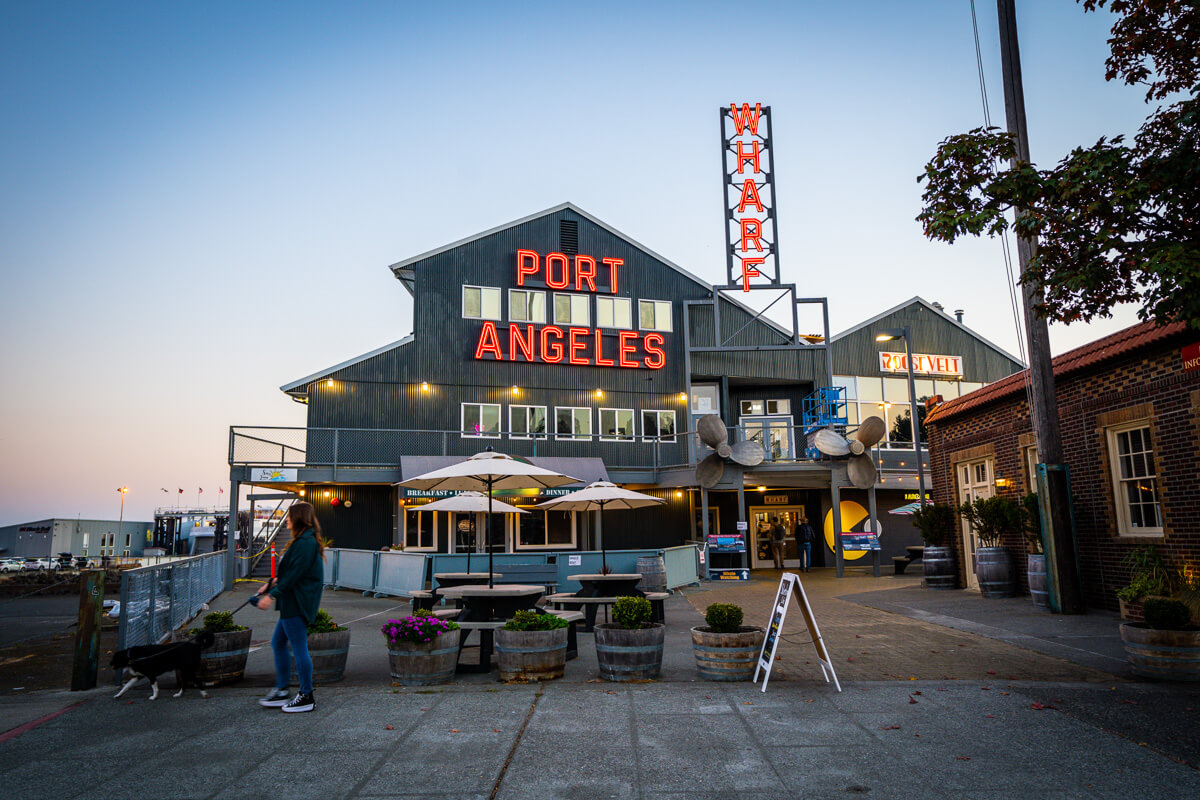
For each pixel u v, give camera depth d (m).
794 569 28.52
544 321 28.34
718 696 6.83
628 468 27.19
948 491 17.89
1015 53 12.53
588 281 28.83
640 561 17.97
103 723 6.07
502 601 9.98
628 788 4.56
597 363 28.41
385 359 26.14
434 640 7.59
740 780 4.69
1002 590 14.41
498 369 27.42
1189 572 9.97
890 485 28.70
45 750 5.35
